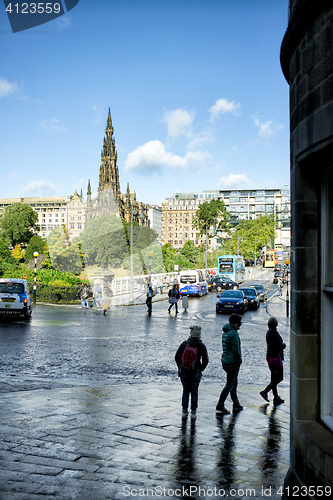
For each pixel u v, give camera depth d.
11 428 5.83
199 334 6.90
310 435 3.52
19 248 98.94
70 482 4.18
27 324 18.77
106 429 5.98
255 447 5.58
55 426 6.00
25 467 4.52
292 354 4.05
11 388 8.38
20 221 116.00
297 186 3.88
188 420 6.74
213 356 12.83
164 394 8.30
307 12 3.58
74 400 7.51
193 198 173.00
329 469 3.12
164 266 50.44
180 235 166.12
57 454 4.95
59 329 17.53
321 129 3.39
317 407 3.82
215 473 4.62
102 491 4.01
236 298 25.28
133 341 14.99
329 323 3.77
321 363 3.80
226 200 163.75
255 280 67.69
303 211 3.86
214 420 6.79
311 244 3.85
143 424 6.32
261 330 18.30
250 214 157.62
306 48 3.70
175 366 11.21
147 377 9.98
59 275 30.67
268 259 98.38
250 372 10.82
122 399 7.74
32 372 10.21
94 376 9.95
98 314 23.67
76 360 11.68
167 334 16.83
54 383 8.98
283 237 145.25
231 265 54.25
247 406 7.78
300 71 3.84
